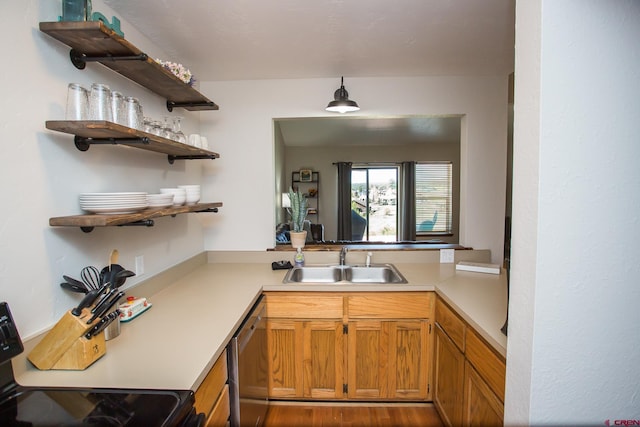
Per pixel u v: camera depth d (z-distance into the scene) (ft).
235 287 6.03
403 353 6.38
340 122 16.84
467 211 7.88
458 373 5.04
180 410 2.55
